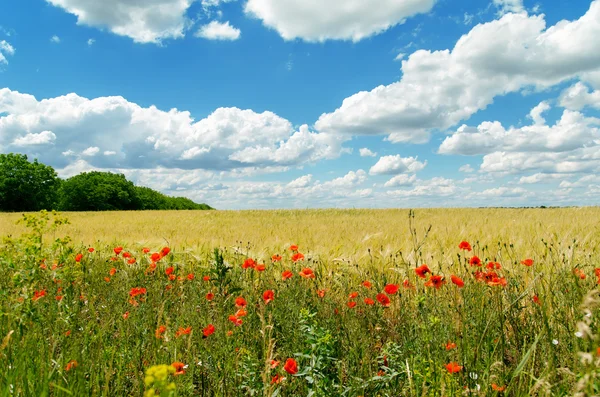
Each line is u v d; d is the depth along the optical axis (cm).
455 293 348
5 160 7044
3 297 395
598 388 174
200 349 299
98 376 246
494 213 1817
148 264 636
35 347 267
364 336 290
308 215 2317
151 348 296
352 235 935
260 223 1672
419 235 828
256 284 489
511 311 308
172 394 200
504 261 495
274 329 336
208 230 1291
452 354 265
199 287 466
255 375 261
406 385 245
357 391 239
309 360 266
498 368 251
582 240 616
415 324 301
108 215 2955
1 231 1412
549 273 407
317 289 460
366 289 421
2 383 223
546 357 263
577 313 281
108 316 353
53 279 493
